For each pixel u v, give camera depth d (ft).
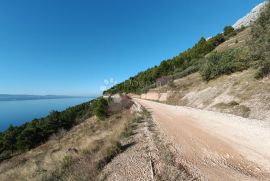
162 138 36.45
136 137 38.55
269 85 59.52
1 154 140.77
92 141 41.75
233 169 21.97
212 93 83.25
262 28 65.10
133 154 28.81
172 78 172.24
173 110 79.46
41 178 26.99
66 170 26.84
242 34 220.43
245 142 30.63
